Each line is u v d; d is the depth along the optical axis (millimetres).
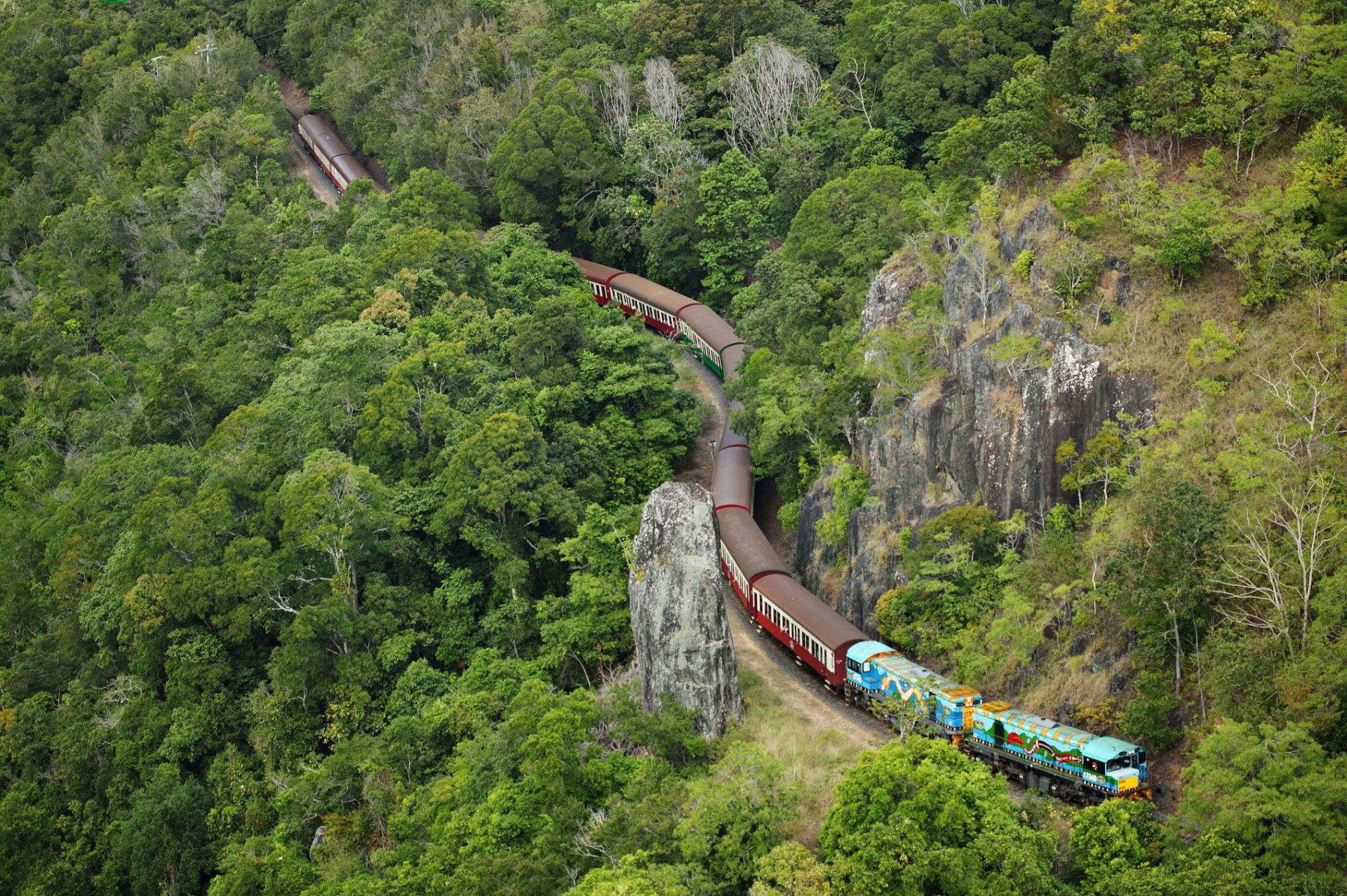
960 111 128875
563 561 102312
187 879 91688
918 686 74562
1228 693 66062
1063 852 63094
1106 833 61562
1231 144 88312
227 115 185250
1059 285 84062
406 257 130500
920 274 98500
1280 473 70750
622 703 77812
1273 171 85875
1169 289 82188
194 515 104188
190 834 93125
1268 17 91875
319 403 113500
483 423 104625
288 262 144875
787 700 81938
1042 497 81312
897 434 90062
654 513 79438
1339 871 57875
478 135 155125
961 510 82750
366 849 82938
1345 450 71500
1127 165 89312
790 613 84438
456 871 69438
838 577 91500
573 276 140250
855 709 80188
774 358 108500
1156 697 68750
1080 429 80375
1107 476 77062
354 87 178125
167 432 128375
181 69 191625
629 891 61031
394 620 99938
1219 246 82188
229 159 172125
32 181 189625
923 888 62156
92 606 110625
